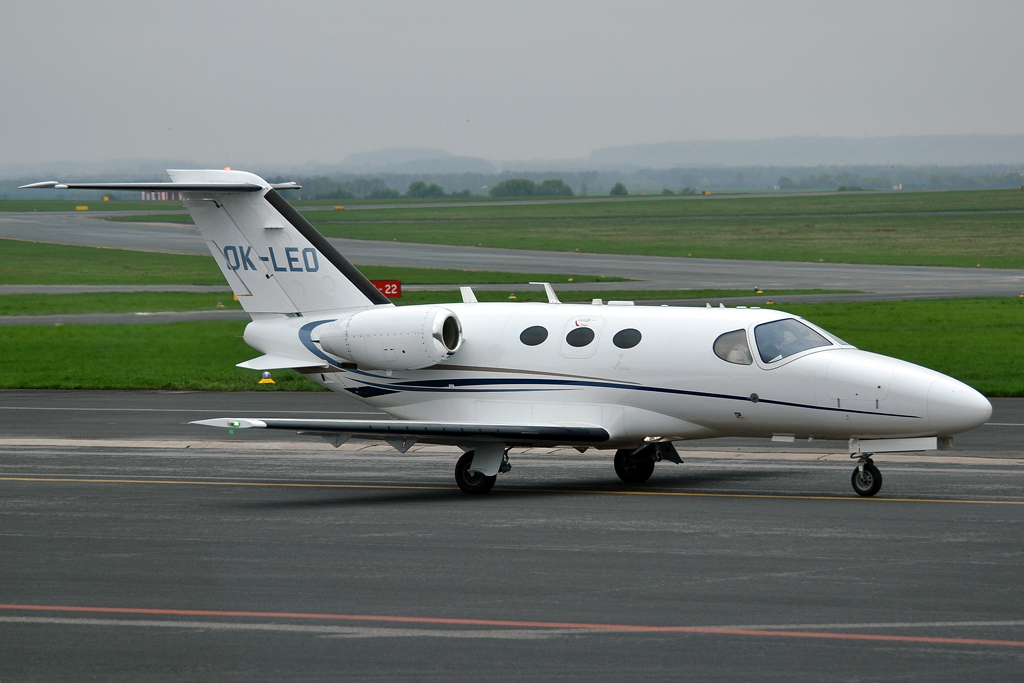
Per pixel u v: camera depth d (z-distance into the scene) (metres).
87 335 145.12
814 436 54.00
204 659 30.83
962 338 129.62
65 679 29.45
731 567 39.72
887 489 55.56
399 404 60.72
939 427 50.59
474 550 42.91
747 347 54.03
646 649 31.02
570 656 30.53
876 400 51.41
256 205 62.78
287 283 63.16
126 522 49.16
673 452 59.59
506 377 58.12
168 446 73.38
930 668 29.27
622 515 49.47
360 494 56.41
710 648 31.02
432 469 64.56
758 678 28.70
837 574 38.59
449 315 58.53
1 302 187.12
